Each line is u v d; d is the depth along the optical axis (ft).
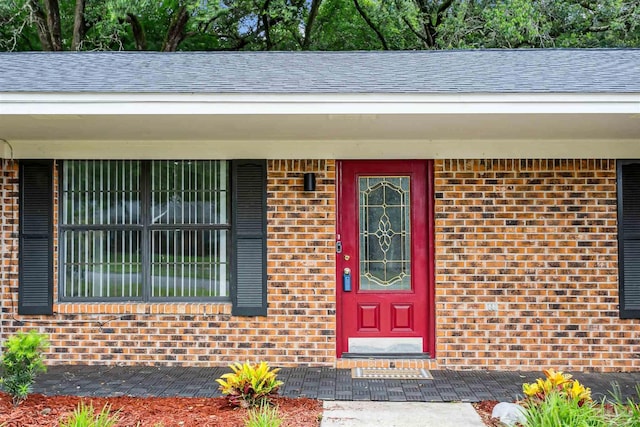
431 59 19.30
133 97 15.48
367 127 17.54
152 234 20.24
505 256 19.53
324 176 19.76
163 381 17.63
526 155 19.61
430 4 50.62
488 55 19.75
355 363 19.49
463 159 19.71
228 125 17.24
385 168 20.04
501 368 19.35
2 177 19.86
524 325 19.42
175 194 20.26
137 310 19.66
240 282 19.70
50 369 19.01
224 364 19.58
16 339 14.30
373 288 20.08
